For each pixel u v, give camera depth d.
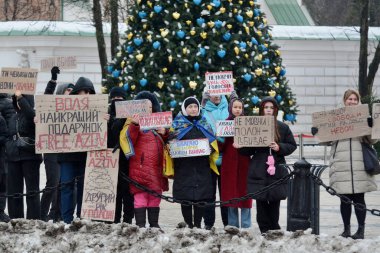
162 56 23.30
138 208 12.73
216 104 14.17
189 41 23.00
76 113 12.83
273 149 12.43
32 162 13.78
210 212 13.55
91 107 12.81
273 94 23.42
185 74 23.23
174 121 12.93
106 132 12.78
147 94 13.24
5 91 13.54
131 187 12.82
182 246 11.22
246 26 23.25
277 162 12.65
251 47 23.34
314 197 12.77
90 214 12.79
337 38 37.22
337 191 12.92
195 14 23.20
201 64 23.03
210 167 13.03
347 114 12.69
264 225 12.70
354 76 37.66
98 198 12.78
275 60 24.38
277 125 12.77
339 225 14.99
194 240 11.32
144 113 12.43
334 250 10.73
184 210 12.88
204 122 12.89
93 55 35.53
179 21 23.09
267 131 12.41
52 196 14.57
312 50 37.25
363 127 12.63
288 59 37.25
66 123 12.84
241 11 23.33
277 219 12.72
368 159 12.88
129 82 23.45
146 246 11.38
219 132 13.02
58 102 12.84
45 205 14.45
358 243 10.77
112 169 12.77
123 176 12.80
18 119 13.73
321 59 37.47
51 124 12.84
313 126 12.89
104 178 12.78
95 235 11.89
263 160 12.59
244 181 13.16
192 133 12.77
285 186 12.46
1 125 14.16
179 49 22.92
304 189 12.23
